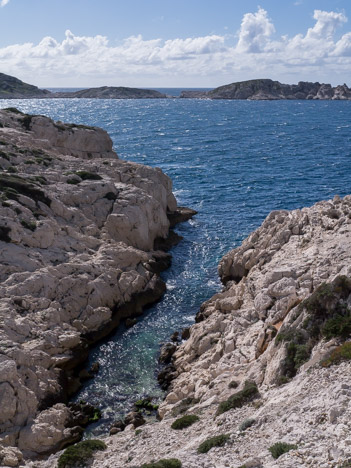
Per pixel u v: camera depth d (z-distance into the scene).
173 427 25.58
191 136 171.38
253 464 16.08
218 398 28.00
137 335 42.81
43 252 47.91
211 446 19.86
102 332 42.25
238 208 78.75
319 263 38.31
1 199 51.50
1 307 39.06
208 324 39.88
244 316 38.38
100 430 31.47
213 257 58.91
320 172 105.31
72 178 63.06
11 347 34.91
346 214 45.72
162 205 69.69
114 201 60.75
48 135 81.88
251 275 44.19
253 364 30.75
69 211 55.91
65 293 43.72
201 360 36.09
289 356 27.14
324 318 28.11
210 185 94.19
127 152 132.75
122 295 46.91
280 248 46.34
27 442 29.48
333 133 184.62
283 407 21.31
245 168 110.69
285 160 121.38
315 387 21.80
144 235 58.59
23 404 31.52
